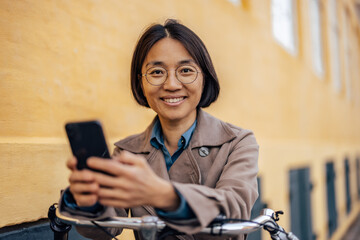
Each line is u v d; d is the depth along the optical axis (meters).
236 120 3.58
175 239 1.09
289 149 4.71
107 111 2.03
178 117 1.10
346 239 8.06
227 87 3.42
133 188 0.75
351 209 10.09
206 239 0.92
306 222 5.26
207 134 1.15
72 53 1.80
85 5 1.90
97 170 0.78
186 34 1.09
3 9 1.46
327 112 7.98
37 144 1.50
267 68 4.50
